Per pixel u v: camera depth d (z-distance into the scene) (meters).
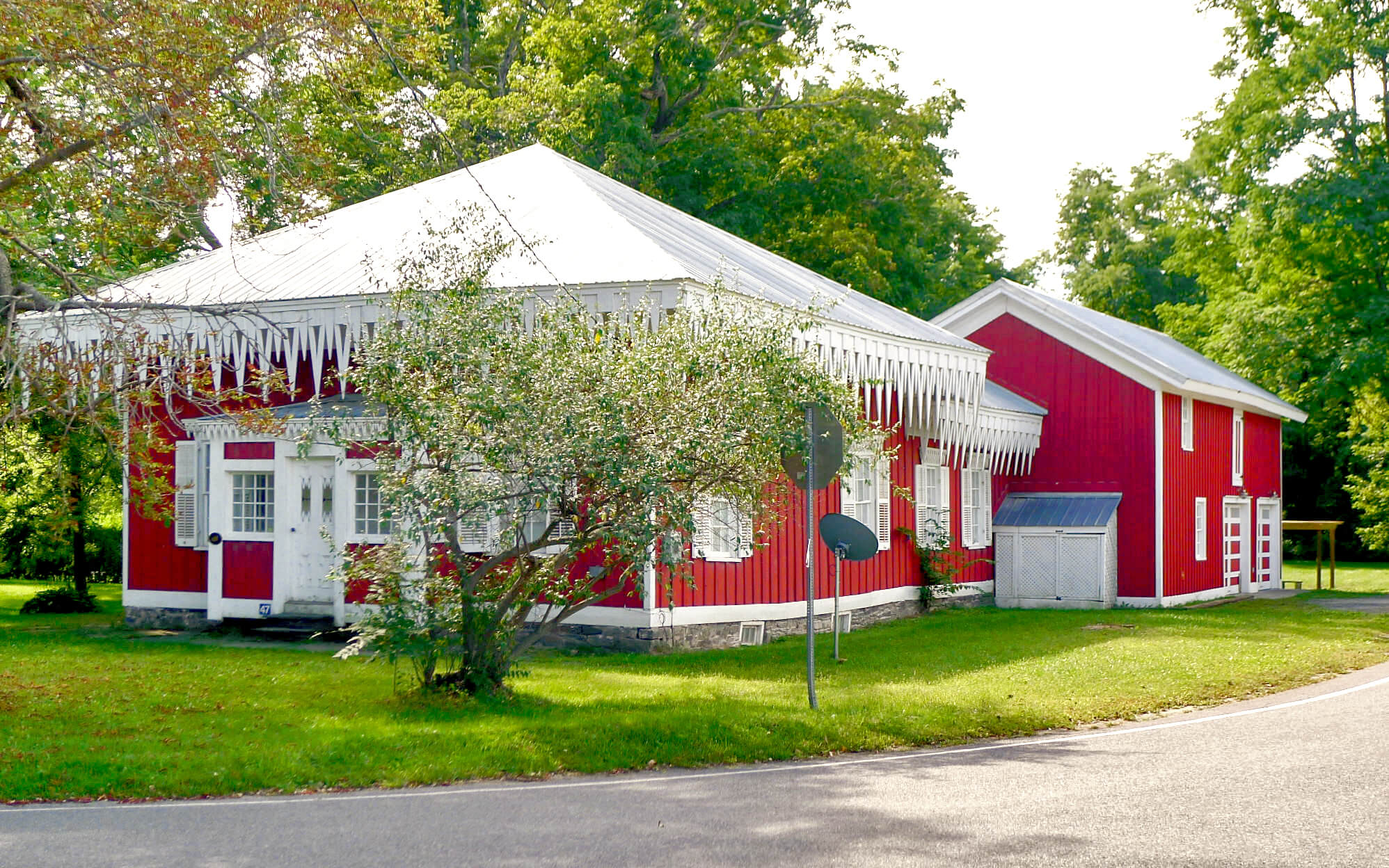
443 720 11.63
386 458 12.85
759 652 18.16
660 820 8.17
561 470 12.03
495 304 12.89
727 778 9.67
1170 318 48.56
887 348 21.25
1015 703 13.28
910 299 44.34
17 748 10.12
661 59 40.62
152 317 17.34
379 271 18.73
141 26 14.03
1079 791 9.00
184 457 20.50
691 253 19.33
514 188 21.03
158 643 18.42
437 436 12.24
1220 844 7.46
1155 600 28.73
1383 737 11.37
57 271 13.94
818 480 12.89
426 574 12.69
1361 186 37.72
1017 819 8.13
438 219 20.19
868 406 20.92
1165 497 29.06
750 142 42.53
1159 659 17.52
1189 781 9.35
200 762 9.70
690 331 13.17
